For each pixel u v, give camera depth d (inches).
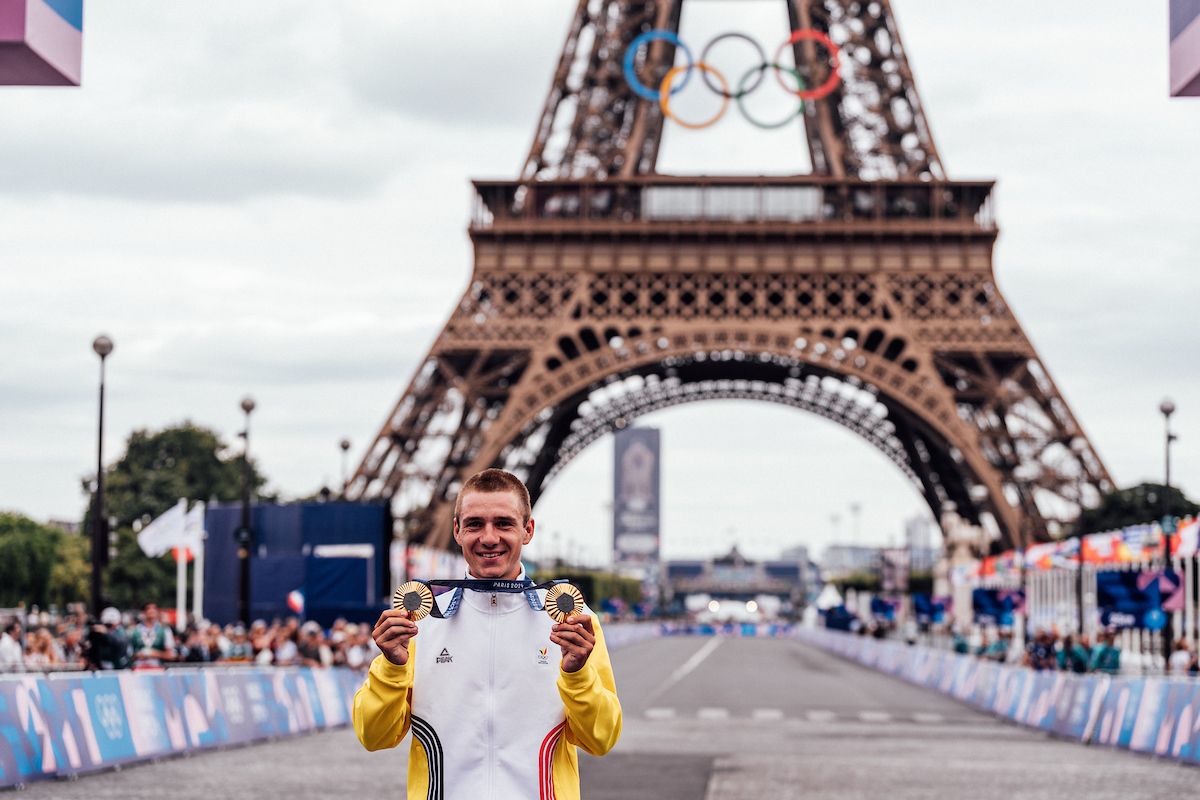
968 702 2659.9
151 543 2893.7
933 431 4119.1
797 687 3144.7
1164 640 2812.5
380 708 354.0
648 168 4402.1
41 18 801.6
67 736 1228.5
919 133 4079.7
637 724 2062.0
